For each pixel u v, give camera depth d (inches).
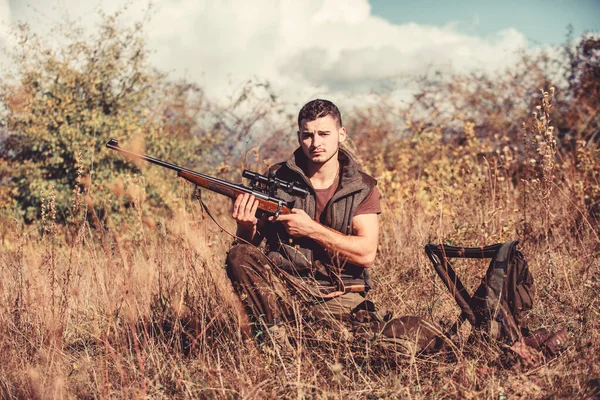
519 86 512.1
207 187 139.6
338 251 138.3
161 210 367.9
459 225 207.0
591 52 504.1
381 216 262.2
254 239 150.5
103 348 152.1
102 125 455.2
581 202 239.1
